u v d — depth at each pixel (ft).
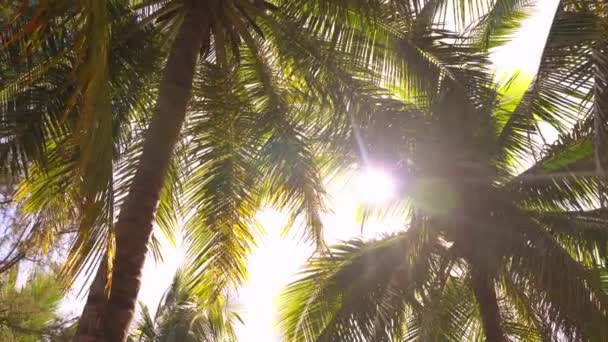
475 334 37.09
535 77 22.65
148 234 18.89
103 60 15.16
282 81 30.01
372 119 29.04
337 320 34.50
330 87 28.58
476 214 32.83
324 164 34.04
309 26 26.53
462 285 36.88
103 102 15.01
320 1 25.46
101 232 14.58
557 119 25.46
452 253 33.55
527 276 29.63
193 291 31.07
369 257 37.06
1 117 22.39
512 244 30.94
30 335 28.76
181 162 28.96
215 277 30.66
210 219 30.27
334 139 30.63
